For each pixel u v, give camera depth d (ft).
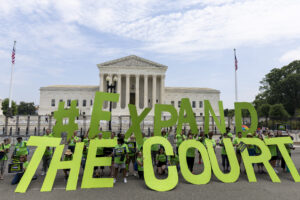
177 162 38.34
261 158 33.71
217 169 32.50
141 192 27.50
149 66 246.27
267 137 41.50
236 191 27.86
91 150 30.83
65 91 272.72
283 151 34.88
